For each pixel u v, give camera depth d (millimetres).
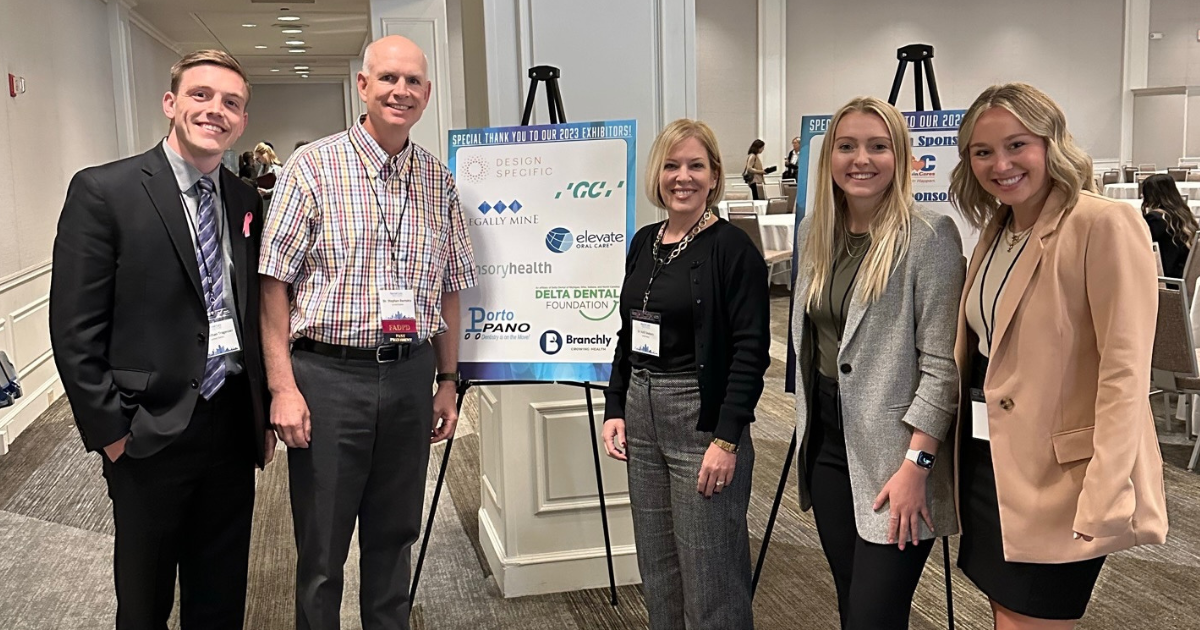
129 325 2092
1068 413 1725
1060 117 1718
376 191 2268
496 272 2762
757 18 13945
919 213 1960
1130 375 1606
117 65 9180
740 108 14070
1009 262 1804
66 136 7285
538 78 2836
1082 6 14852
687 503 2162
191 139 2092
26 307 5891
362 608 2500
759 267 2109
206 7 9945
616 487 3293
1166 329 4074
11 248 5695
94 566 3574
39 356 6129
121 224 2053
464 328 2773
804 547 3635
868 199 2004
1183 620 2953
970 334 1911
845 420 1994
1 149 5582
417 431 2398
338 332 2234
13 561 3621
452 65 8898
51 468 4836
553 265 2732
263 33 12227
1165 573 3307
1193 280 4793
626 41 3166
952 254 1923
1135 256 1634
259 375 2260
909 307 1926
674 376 2166
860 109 1965
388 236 2277
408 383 2340
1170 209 5141
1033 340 1731
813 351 2152
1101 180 12711
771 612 3088
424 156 2416
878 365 1947
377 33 7129
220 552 2340
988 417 1809
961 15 14656
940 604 3113
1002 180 1757
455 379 2637
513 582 3252
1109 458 1607
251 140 20328
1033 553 1744
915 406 1893
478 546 3744
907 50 2746
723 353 2125
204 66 2107
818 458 2143
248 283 2225
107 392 2053
